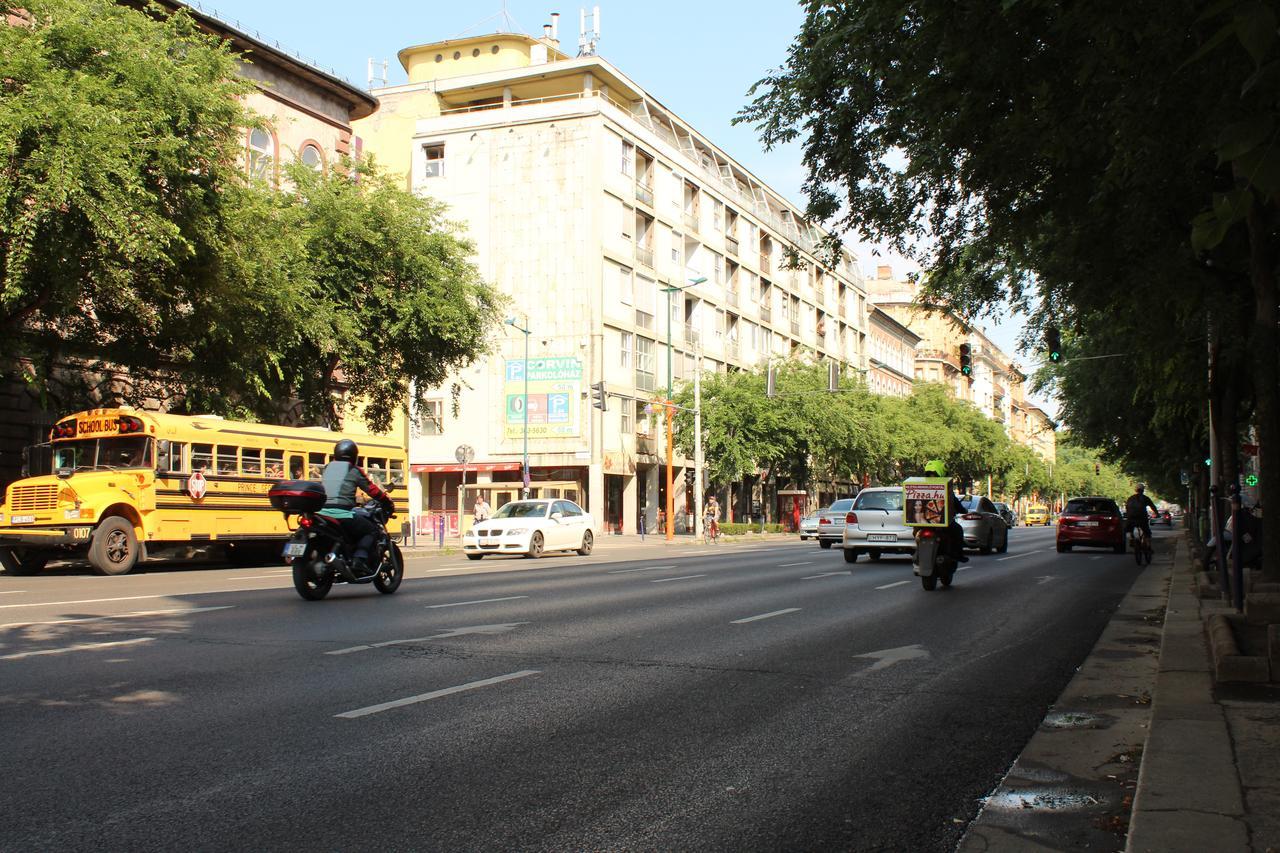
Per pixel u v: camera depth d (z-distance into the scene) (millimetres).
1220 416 15641
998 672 8898
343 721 6492
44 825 4449
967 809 4965
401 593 15492
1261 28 2893
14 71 18641
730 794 5129
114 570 21344
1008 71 8094
